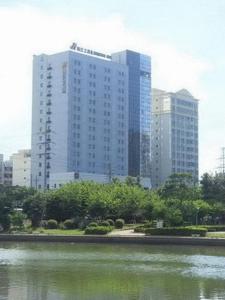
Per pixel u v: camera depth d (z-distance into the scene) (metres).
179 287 31.98
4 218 90.56
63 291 30.53
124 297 28.59
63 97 199.38
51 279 35.47
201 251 57.59
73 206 99.06
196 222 94.62
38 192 108.94
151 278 36.03
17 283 33.59
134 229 82.44
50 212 99.94
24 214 96.88
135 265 44.00
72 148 197.75
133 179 162.62
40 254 54.81
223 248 61.44
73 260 48.41
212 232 78.69
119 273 38.66
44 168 196.62
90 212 97.00
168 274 38.06
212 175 138.50
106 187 110.06
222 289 31.22
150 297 28.59
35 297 28.58
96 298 28.33
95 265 44.00
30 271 39.91
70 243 72.12
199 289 31.20
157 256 52.03
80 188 103.06
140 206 98.56
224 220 103.56
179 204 95.62
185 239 66.44
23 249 61.91
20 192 116.56
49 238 75.75
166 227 75.00
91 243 71.25
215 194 128.25
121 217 98.88
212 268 41.62
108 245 67.75
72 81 199.75
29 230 89.88
